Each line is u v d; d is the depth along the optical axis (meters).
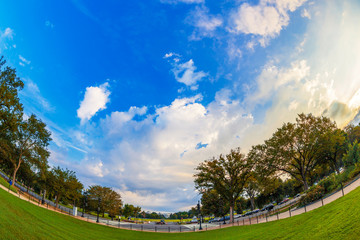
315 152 54.88
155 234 45.97
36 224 25.47
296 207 40.84
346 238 14.82
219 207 79.50
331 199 30.56
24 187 87.94
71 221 40.75
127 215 104.69
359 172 33.94
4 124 52.44
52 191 64.38
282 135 56.09
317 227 19.70
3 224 20.12
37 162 62.75
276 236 23.05
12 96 49.66
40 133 64.12
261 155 57.09
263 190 77.25
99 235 35.16
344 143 61.19
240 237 28.94
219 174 57.06
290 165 58.25
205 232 44.50
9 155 61.97
